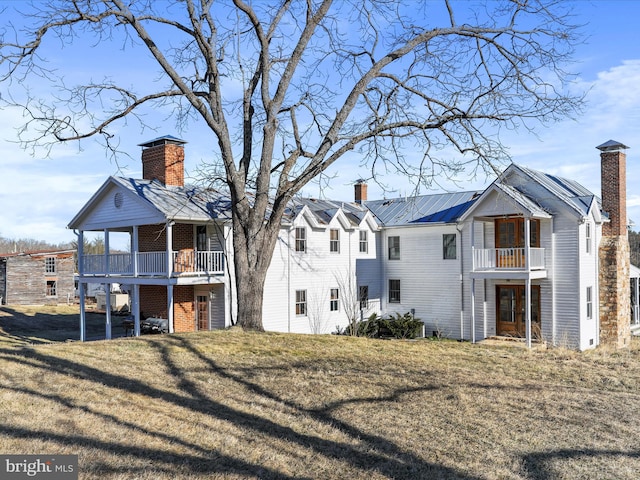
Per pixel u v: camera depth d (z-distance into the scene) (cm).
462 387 1220
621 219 2539
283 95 1730
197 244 2455
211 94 1755
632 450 858
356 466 771
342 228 2877
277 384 1188
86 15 1490
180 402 1010
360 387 1191
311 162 1688
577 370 1462
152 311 2564
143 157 2595
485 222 2633
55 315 3772
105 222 2478
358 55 1911
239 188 1761
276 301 2511
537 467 786
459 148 1736
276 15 1836
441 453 831
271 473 725
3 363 1177
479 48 1750
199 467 721
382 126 1733
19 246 10519
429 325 2869
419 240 2923
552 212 2402
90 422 849
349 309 2820
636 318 3098
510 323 2552
